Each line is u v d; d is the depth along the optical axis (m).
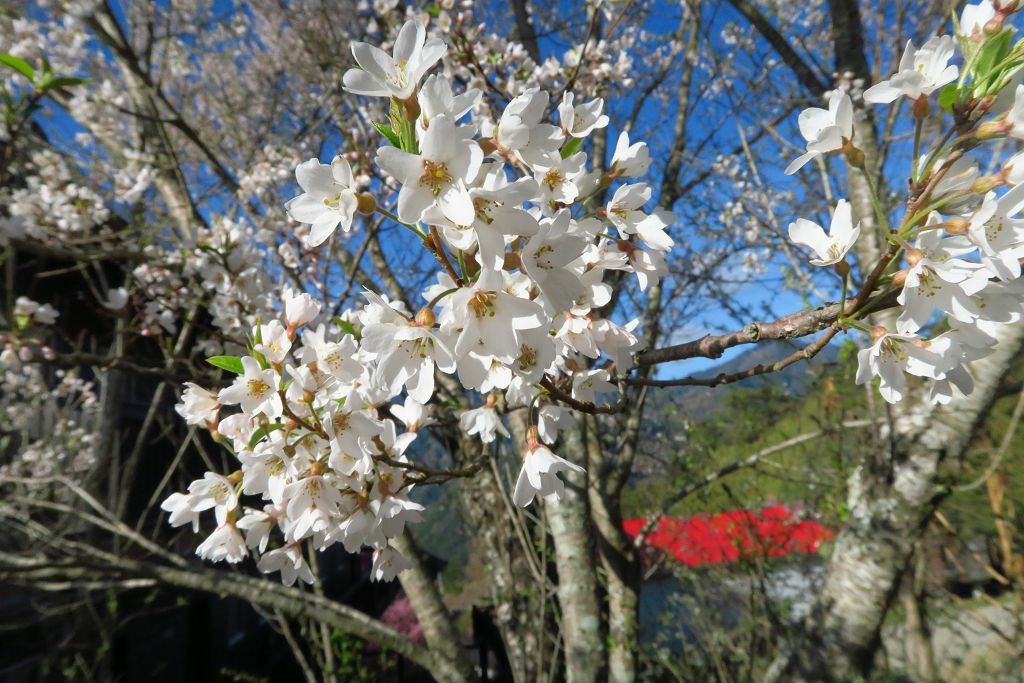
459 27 3.30
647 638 5.44
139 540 4.03
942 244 1.04
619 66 3.95
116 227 4.38
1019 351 2.51
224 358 1.51
